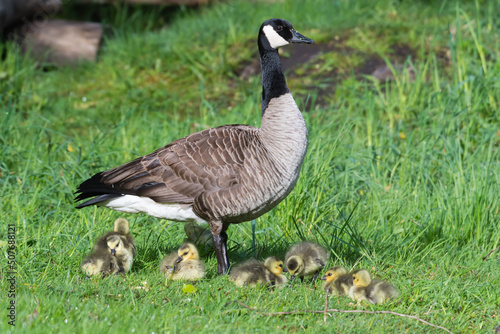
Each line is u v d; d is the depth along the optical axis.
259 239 11.62
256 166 9.49
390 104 17.16
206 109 18.64
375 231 11.55
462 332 8.41
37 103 18.92
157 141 15.37
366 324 8.35
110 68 21.41
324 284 9.57
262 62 10.41
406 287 9.62
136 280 9.51
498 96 16.67
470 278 10.03
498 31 19.98
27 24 22.92
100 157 14.45
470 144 15.16
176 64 21.53
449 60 19.56
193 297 8.92
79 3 27.14
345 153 14.53
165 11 27.94
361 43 20.98
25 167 13.88
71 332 7.21
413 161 14.28
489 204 12.15
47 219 12.15
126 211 10.11
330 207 12.30
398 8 24.09
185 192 9.62
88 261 9.45
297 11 24.34
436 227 11.61
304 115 15.39
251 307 8.58
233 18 24.34
